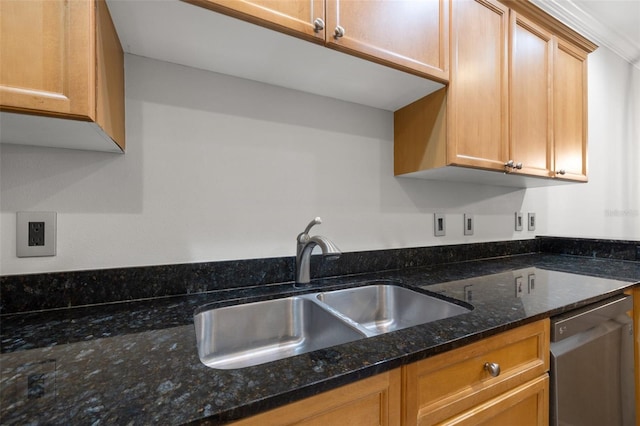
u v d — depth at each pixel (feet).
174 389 1.52
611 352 3.47
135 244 3.08
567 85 5.38
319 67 3.37
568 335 2.98
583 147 5.63
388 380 1.93
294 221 3.93
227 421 1.38
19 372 1.69
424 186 5.10
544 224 7.00
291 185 3.92
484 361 2.44
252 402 1.44
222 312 3.04
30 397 1.44
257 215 3.70
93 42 2.02
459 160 3.92
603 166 8.04
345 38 2.98
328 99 4.20
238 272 3.53
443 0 3.76
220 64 3.31
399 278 4.13
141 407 1.37
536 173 4.81
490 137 4.25
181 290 3.23
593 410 3.25
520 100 4.62
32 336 2.19
